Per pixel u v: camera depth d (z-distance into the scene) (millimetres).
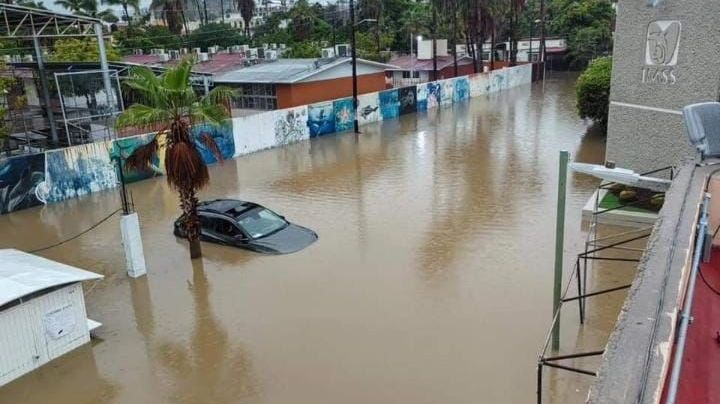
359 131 33281
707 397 3518
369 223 17531
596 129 30656
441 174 23016
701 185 5520
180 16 71312
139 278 14422
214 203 17250
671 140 15617
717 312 4629
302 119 30734
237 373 10227
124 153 23266
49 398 9758
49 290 10641
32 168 20812
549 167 23344
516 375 9727
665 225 4625
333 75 37375
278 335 11406
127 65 30953
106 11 70438
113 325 12141
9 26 27562
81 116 28750
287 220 17891
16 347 10242
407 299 12570
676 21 14867
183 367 10516
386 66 41000
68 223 19141
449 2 52281
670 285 3615
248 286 13625
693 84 14703
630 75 16531
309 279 13812
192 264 15078
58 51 42281
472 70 56656
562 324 11227
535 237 15680
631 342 3057
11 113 29125
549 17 71000
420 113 39406
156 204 20703
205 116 14016
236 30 74000
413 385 9594
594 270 13508
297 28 67500
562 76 62281
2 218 19969
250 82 35969
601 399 2656
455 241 15742
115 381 10164
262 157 27281
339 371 10094
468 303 12250
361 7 63656
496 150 27016
